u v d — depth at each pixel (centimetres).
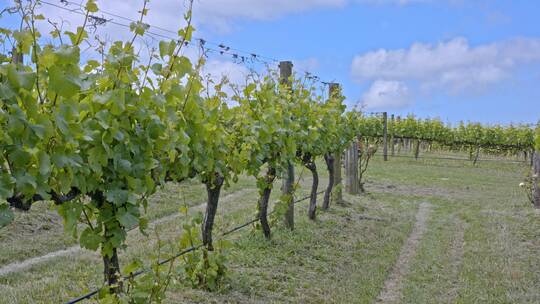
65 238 681
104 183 301
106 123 280
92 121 281
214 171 468
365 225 895
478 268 647
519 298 535
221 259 500
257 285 522
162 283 389
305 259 640
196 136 396
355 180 1256
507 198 1291
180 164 390
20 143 232
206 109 431
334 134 932
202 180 471
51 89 243
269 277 552
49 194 274
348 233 816
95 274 537
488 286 576
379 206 1119
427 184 1537
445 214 1073
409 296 544
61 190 266
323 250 693
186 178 424
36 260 598
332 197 1062
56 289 484
